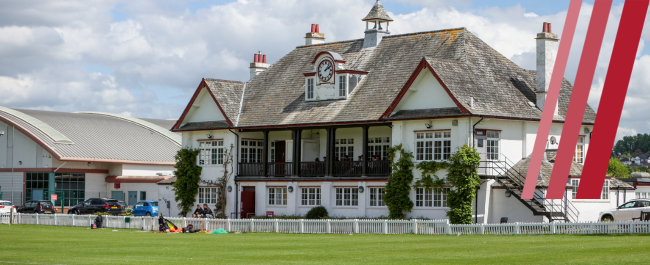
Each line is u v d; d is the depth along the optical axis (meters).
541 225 30.34
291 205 46.28
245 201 48.34
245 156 49.69
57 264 20.66
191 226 37.72
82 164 71.38
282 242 29.08
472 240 28.28
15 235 35.03
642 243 24.05
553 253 21.67
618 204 44.53
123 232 38.00
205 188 50.81
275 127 46.53
